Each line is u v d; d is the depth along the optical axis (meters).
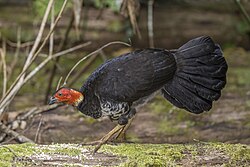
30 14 15.36
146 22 15.87
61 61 15.29
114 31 15.62
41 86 13.70
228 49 16.75
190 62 7.62
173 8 16.22
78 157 7.07
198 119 11.55
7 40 14.19
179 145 7.57
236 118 11.53
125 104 7.41
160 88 7.60
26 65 10.16
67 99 7.46
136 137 10.49
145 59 7.45
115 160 6.99
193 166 6.93
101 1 13.52
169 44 16.31
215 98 7.64
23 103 12.42
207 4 16.41
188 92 7.63
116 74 7.37
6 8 15.52
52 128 10.80
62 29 14.91
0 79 13.40
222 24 16.56
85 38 15.48
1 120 9.85
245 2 15.97
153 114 11.84
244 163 7.06
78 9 11.37
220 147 7.45
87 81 7.53
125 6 10.41
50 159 6.99
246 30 16.55
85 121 11.27
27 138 9.71
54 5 11.27
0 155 6.97
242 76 14.38
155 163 6.89
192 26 16.38
